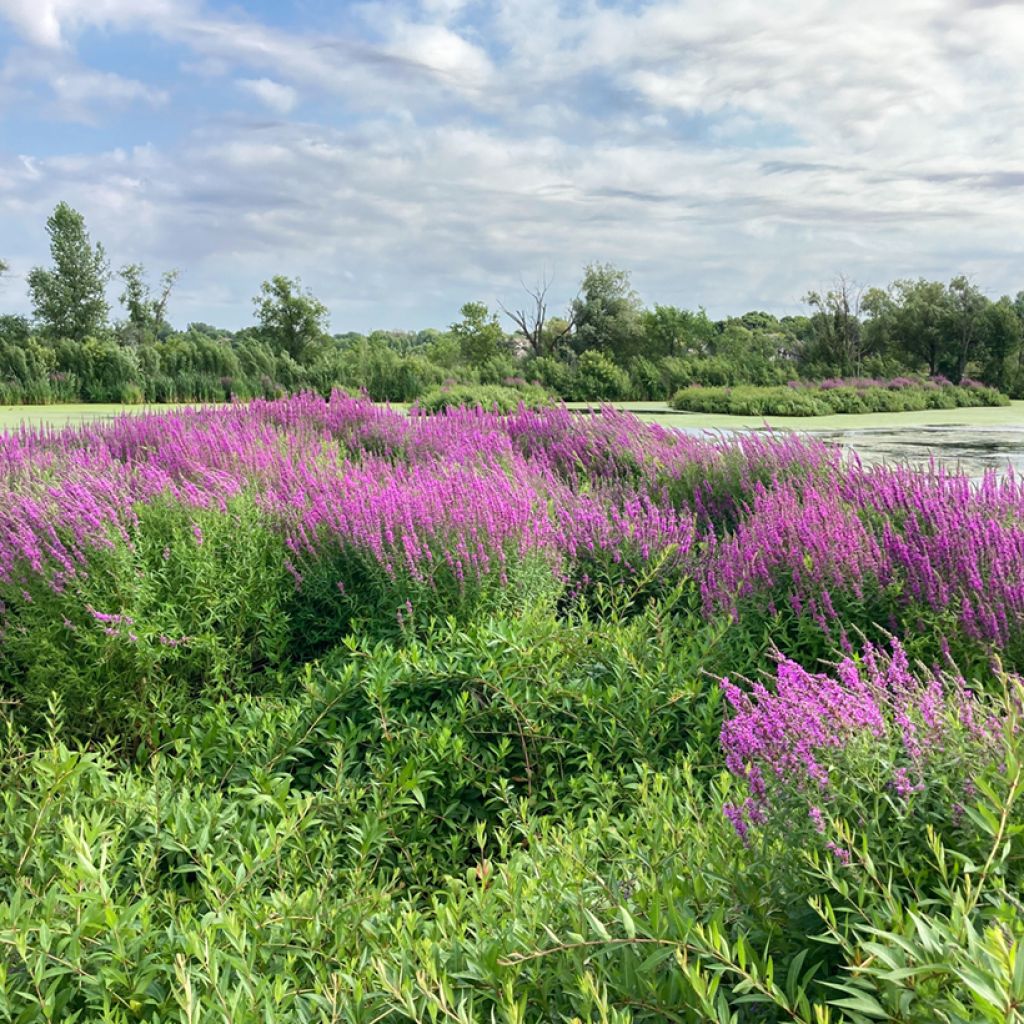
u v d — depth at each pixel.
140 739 4.32
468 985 1.93
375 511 5.20
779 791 2.13
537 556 5.17
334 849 2.92
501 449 8.77
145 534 5.12
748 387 42.97
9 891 2.49
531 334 71.19
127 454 8.99
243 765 3.52
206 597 4.69
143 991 1.98
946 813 2.05
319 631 5.08
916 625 4.46
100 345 39.66
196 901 2.60
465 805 3.44
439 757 3.48
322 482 6.09
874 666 2.95
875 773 2.12
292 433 9.70
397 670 3.90
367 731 3.73
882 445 18.08
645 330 72.94
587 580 5.53
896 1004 1.54
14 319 64.62
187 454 7.65
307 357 61.09
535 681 3.91
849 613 4.52
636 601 5.61
